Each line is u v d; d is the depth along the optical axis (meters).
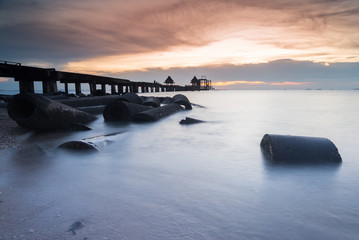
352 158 4.79
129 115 11.12
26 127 8.00
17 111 7.98
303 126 9.84
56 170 3.96
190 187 3.25
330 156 4.31
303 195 2.98
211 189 3.18
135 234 2.08
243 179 3.58
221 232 2.12
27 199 2.80
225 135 7.75
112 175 3.75
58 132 8.15
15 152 5.09
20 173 3.78
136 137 7.30
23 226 2.20
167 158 4.88
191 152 5.43
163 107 13.98
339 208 2.62
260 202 2.77
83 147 5.24
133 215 2.42
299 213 2.50
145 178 3.62
